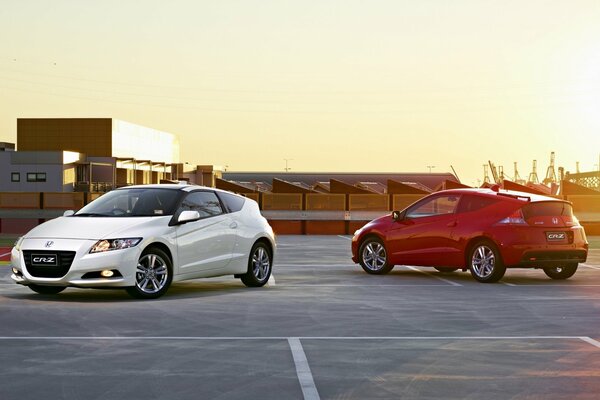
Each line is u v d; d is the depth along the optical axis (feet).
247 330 33.88
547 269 57.67
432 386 24.00
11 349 29.48
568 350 29.58
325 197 135.13
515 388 23.82
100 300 43.73
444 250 55.52
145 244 43.75
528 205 53.36
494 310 40.24
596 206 130.00
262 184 326.03
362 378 25.00
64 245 42.93
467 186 143.84
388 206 135.33
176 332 33.32
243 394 23.00
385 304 42.42
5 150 334.24
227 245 48.70
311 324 35.55
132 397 22.66
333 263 70.69
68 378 24.90
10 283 52.75
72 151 361.30
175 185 48.62
